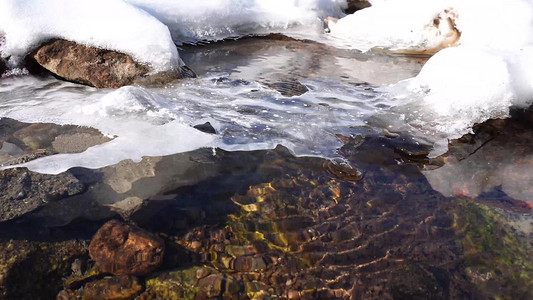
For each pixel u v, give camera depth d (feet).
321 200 9.09
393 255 7.90
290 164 10.07
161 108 11.87
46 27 13.53
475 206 9.00
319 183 9.55
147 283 7.31
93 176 9.21
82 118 11.28
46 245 7.66
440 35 17.04
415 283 7.39
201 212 8.62
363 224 8.54
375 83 14.42
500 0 15.46
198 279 7.39
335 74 15.19
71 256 7.58
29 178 8.98
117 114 11.46
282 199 9.06
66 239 7.80
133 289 7.20
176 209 8.63
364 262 7.77
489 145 10.98
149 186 9.11
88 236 7.89
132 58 13.53
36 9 13.64
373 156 10.49
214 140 10.71
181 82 13.70
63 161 9.58
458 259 7.83
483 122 11.85
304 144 10.80
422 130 11.55
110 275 7.38
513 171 10.03
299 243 8.11
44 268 7.37
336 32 19.70
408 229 8.43
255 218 8.59
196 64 15.60
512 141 11.14
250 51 17.38
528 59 12.59
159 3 17.83
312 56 17.03
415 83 13.44
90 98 12.55
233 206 8.82
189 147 10.37
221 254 7.86
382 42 18.21
